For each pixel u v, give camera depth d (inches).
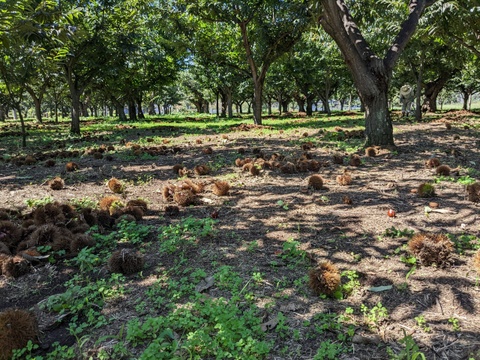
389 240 149.8
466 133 504.1
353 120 871.1
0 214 184.1
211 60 908.6
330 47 1098.7
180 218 190.4
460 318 98.0
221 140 523.8
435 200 199.6
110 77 825.5
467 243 140.3
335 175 273.6
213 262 135.3
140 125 1006.4
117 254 132.2
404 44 373.4
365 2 536.1
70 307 109.5
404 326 96.0
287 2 669.3
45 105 2748.5
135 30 819.4
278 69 1407.5
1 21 223.3
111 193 245.0
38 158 392.2
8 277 132.4
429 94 1222.9
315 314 102.5
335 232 161.5
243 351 84.1
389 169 286.8
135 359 86.6
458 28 462.0
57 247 150.1
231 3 651.5
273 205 204.8
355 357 85.4
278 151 393.1
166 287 120.3
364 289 114.6
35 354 92.9
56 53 408.2
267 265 133.3
